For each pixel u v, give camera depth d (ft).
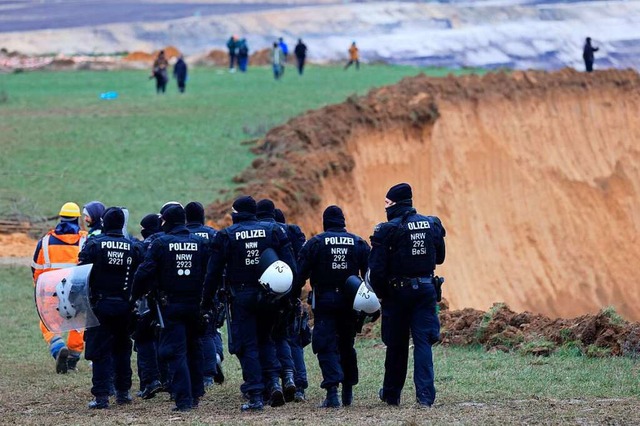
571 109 454.40
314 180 324.39
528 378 131.64
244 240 118.21
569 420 102.17
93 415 119.24
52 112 443.32
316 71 583.17
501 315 163.02
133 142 383.65
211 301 118.32
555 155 431.43
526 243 394.32
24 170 347.36
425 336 115.14
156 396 135.44
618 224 422.41
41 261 147.54
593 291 389.19
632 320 383.24
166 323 119.34
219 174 340.80
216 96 474.08
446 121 406.41
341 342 122.31
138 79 565.53
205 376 136.15
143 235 136.05
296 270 122.11
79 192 323.78
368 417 109.09
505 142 419.74
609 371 132.87
